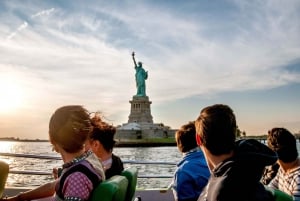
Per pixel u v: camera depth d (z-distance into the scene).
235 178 2.25
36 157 6.00
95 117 4.02
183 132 3.98
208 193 2.35
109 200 2.66
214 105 2.54
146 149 73.25
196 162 3.78
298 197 3.52
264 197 2.34
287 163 3.72
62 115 2.78
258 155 2.32
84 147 2.87
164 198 5.95
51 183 3.54
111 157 4.09
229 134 2.38
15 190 5.92
